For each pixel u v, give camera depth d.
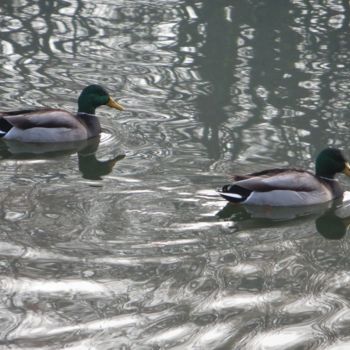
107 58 22.14
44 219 14.22
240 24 24.44
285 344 10.63
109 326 10.98
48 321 11.07
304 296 11.94
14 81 20.64
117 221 14.23
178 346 10.54
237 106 19.53
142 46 22.94
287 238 14.07
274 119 18.83
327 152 16.03
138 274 12.46
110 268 12.59
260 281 12.38
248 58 22.22
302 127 18.41
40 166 16.78
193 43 23.12
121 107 18.91
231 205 15.09
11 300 11.62
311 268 12.90
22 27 23.91
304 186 15.46
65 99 19.84
